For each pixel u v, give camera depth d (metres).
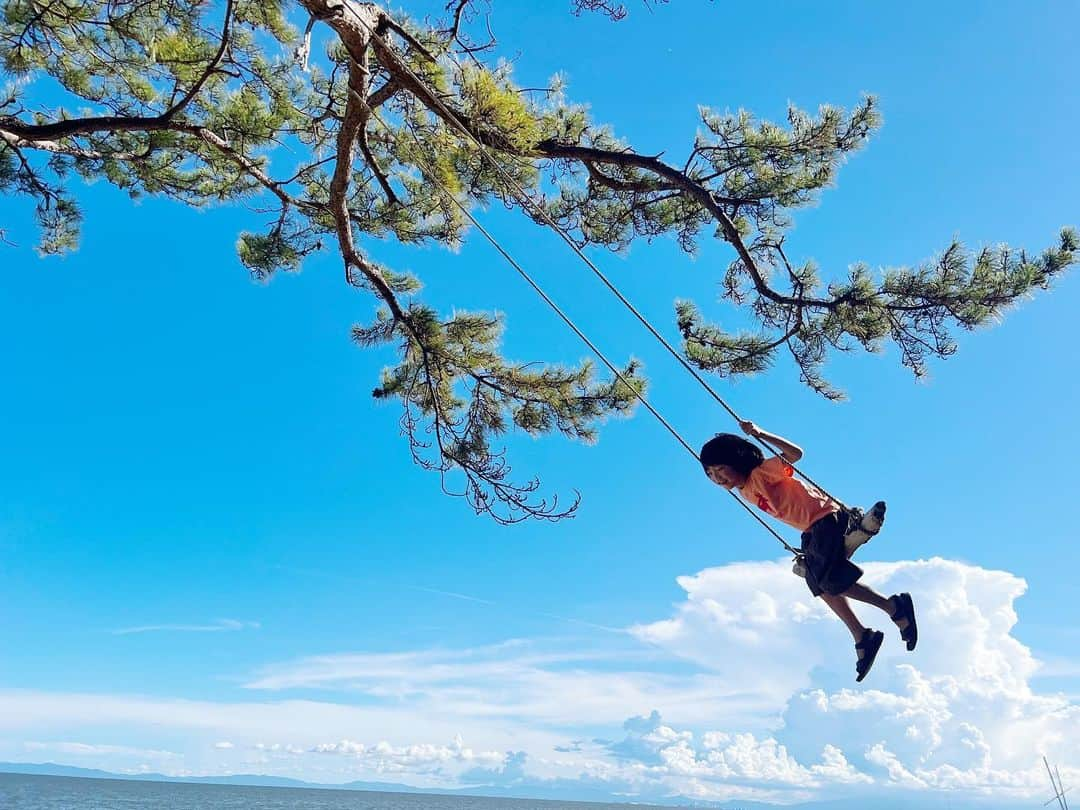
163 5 7.70
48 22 8.32
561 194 10.66
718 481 5.36
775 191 9.48
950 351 9.11
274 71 9.66
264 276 11.45
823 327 9.55
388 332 11.13
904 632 4.90
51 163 10.88
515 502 10.70
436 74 8.21
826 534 5.00
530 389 10.92
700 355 10.38
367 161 9.66
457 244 11.45
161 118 9.04
